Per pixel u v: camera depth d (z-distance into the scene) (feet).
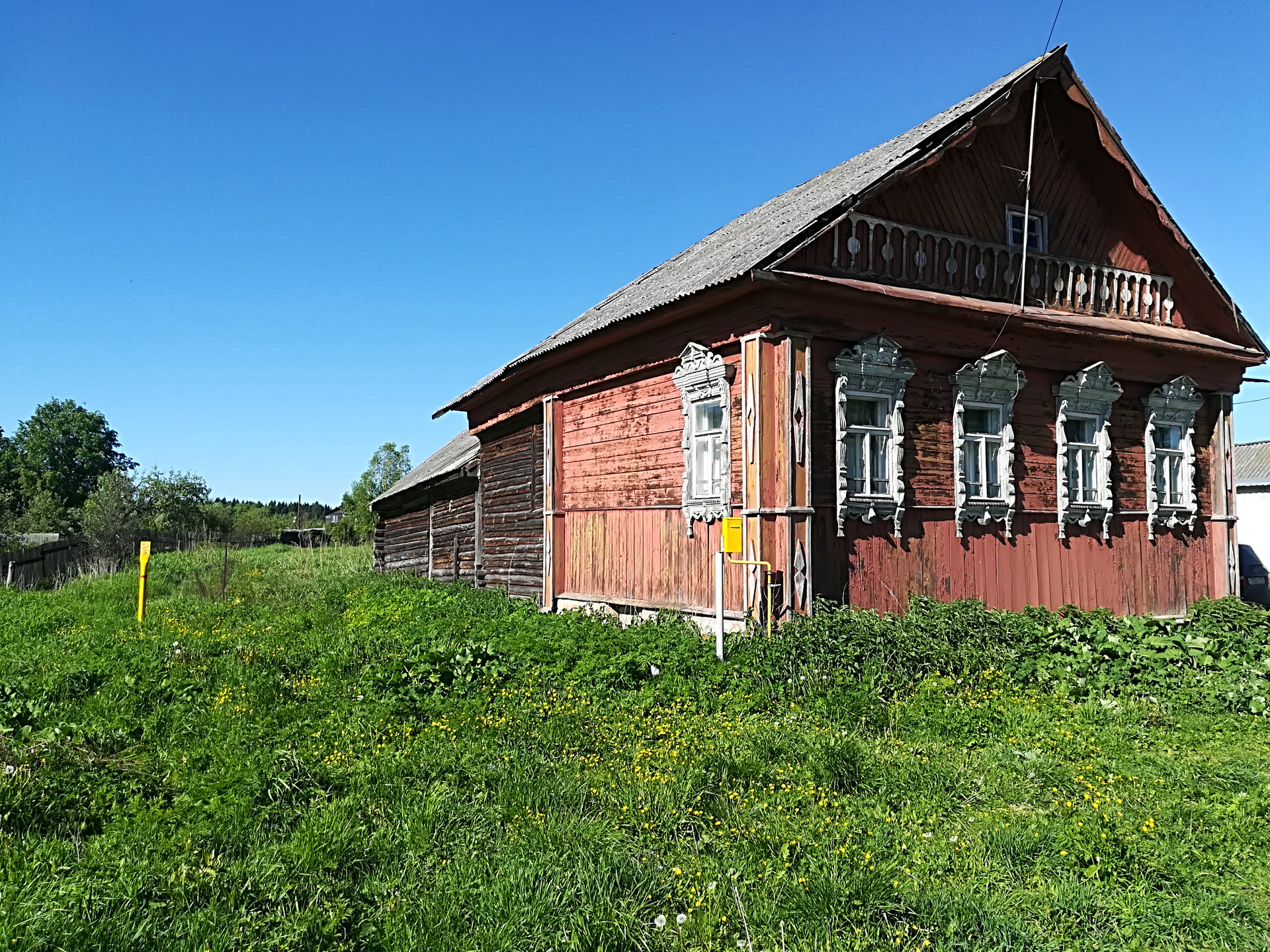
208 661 32.65
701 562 36.35
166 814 17.98
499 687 27.68
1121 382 44.37
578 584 45.01
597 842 16.40
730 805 18.45
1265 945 13.79
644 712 25.44
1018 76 38.63
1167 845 16.83
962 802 19.36
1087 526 42.32
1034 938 13.75
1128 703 27.43
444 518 66.95
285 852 15.89
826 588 33.60
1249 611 40.45
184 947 12.94
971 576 37.88
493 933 13.35
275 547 145.89
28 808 17.92
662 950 13.52
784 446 32.60
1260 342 48.83
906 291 35.14
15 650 36.99
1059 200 43.11
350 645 34.45
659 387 39.60
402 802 18.24
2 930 12.83
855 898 14.40
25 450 228.02
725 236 52.24
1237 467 105.60
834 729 23.54
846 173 45.80
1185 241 45.37
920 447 36.96
